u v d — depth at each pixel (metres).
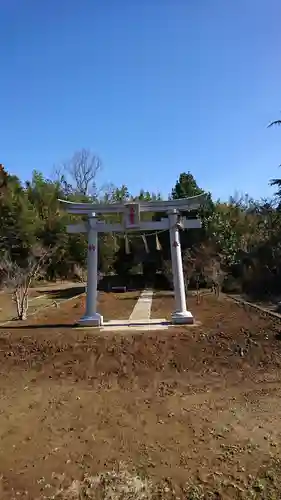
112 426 6.90
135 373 9.88
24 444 6.31
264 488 4.92
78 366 10.34
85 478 5.28
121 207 14.89
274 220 25.33
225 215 29.53
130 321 14.94
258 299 20.78
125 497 4.84
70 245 39.44
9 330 13.40
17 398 8.39
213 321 14.35
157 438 6.39
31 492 5.00
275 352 10.65
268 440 6.17
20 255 31.77
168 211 14.89
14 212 32.31
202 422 6.93
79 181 49.50
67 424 7.04
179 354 10.80
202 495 4.82
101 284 34.06
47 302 22.61
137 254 35.28
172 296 25.09
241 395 8.20
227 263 25.98
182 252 27.36
